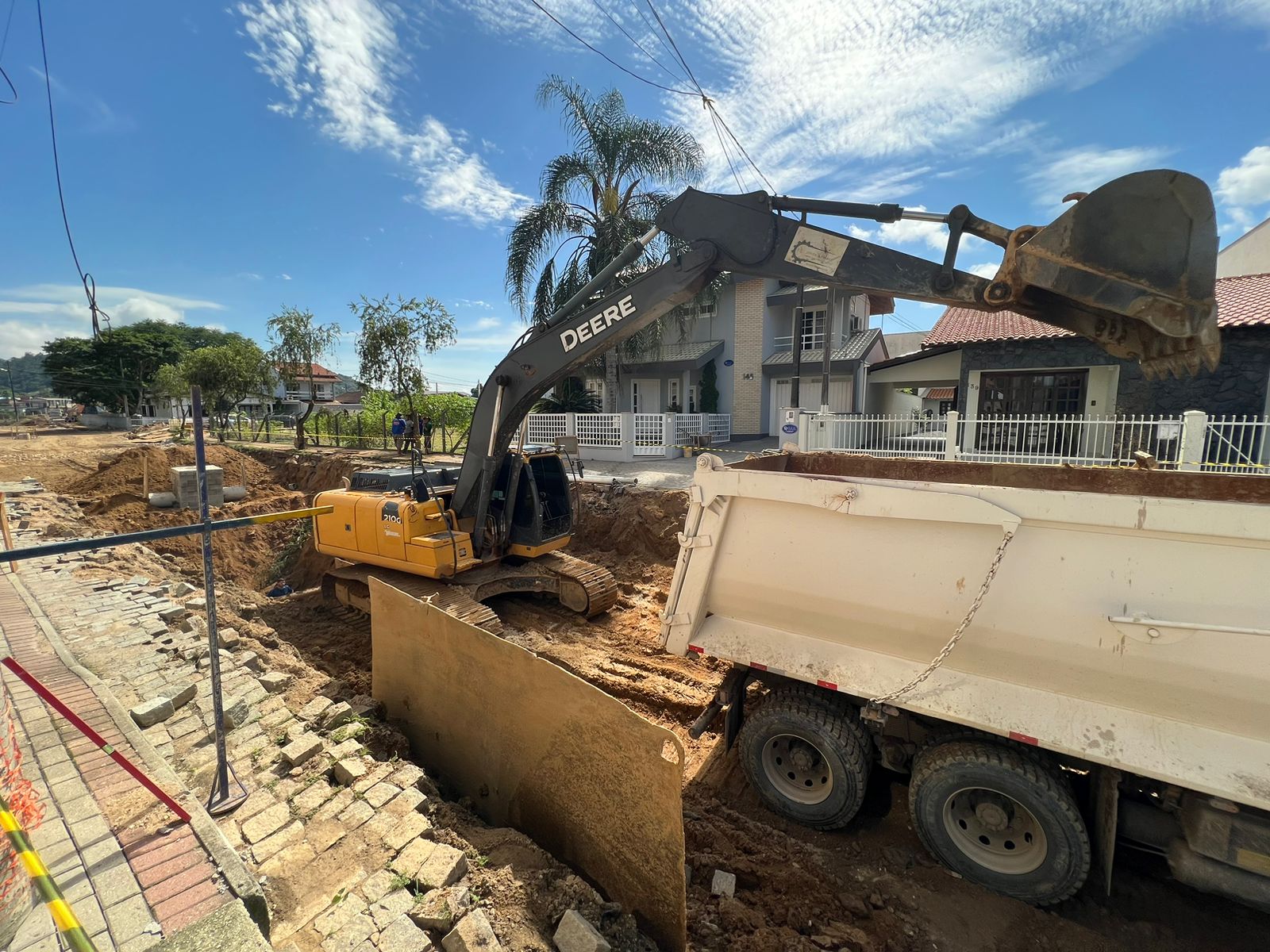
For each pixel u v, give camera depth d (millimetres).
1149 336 3498
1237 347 12156
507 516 7688
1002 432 13164
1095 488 4750
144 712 4055
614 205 18812
